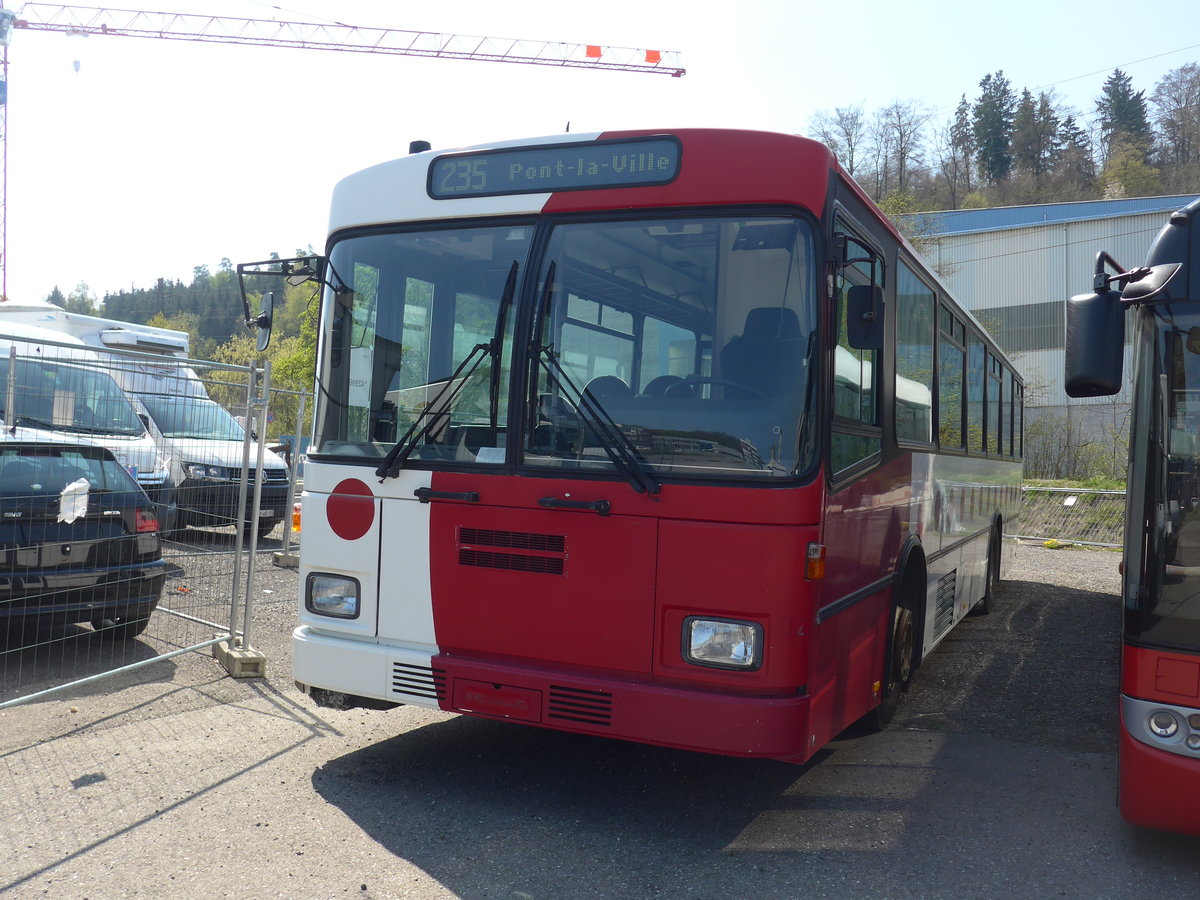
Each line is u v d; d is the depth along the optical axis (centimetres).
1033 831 469
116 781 499
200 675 702
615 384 457
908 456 629
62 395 681
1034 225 4428
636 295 459
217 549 774
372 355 512
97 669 702
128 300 12575
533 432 466
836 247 442
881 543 560
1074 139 7225
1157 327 420
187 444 753
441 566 482
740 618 428
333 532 509
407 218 510
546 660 460
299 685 520
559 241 477
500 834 450
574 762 555
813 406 433
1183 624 405
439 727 610
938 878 415
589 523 451
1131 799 412
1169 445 414
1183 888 410
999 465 1141
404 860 420
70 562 657
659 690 436
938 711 693
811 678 436
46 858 409
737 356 442
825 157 451
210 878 396
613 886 400
